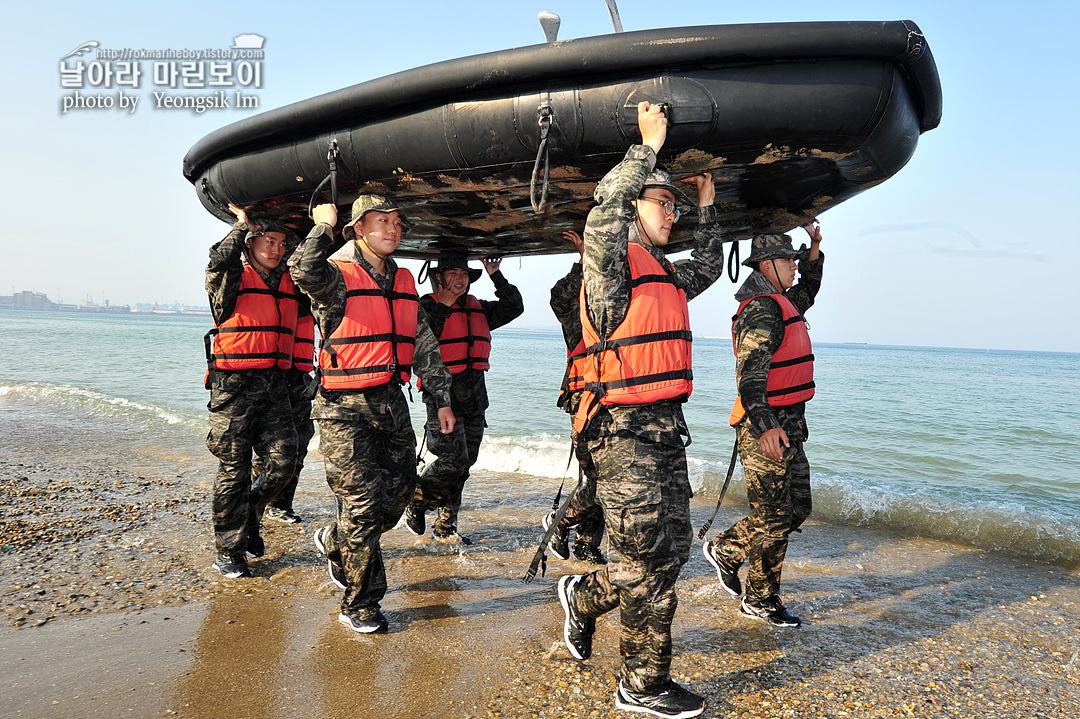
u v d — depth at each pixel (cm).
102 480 638
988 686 274
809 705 255
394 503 313
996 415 1723
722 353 6606
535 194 261
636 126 216
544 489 655
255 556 414
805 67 211
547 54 212
